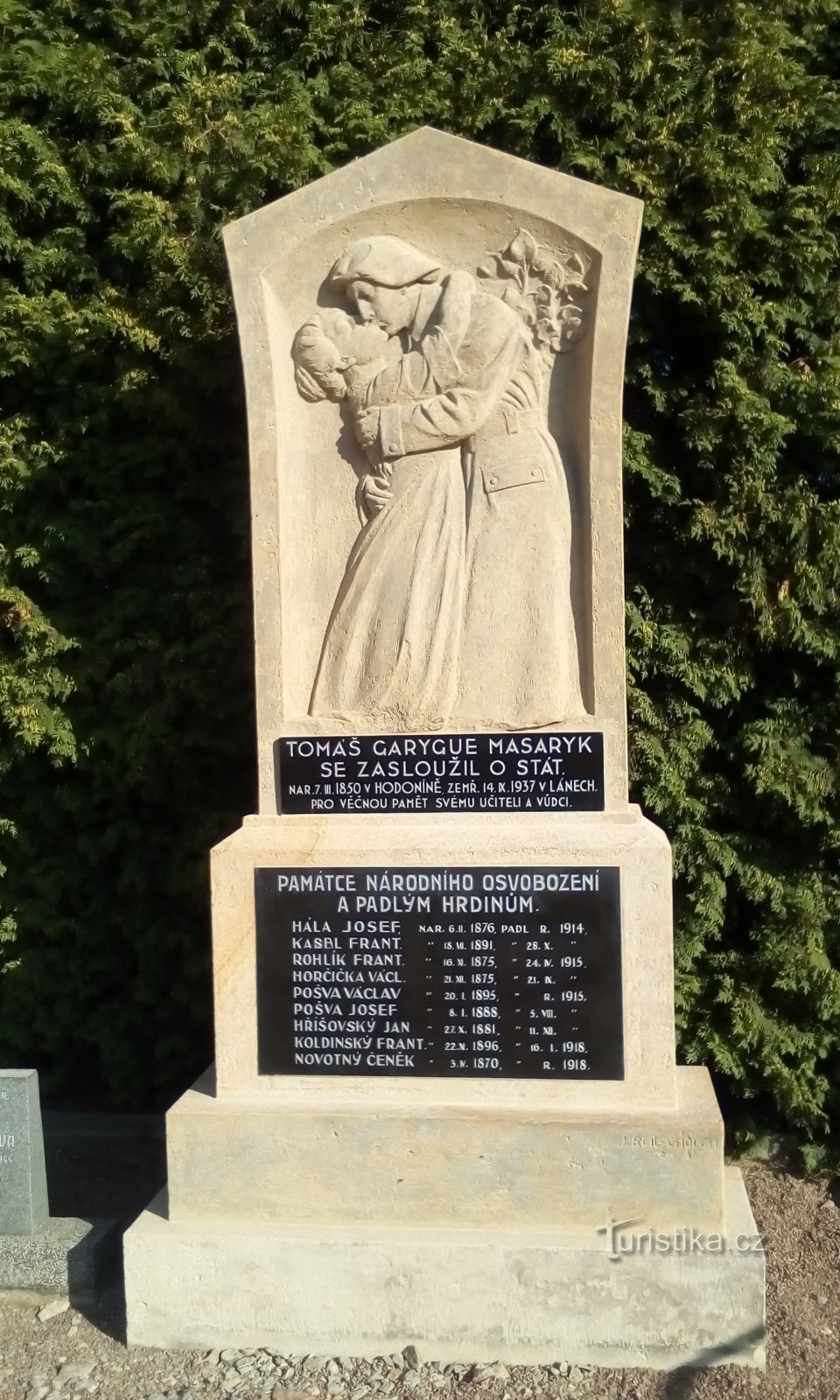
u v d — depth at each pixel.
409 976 3.45
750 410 4.34
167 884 4.82
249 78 4.91
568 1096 3.38
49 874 4.95
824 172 4.52
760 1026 4.51
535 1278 3.17
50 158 4.87
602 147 4.54
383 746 3.57
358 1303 3.23
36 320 4.82
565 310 3.61
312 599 3.73
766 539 4.44
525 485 3.59
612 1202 3.23
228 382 4.77
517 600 3.58
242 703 4.71
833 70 4.80
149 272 4.87
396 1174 3.31
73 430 4.92
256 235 3.68
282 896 3.50
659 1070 3.35
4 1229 3.69
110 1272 3.73
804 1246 4.00
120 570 4.95
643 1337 3.16
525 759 3.52
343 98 4.80
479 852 3.43
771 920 4.60
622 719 3.50
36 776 4.91
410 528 3.62
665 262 4.42
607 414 3.52
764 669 4.64
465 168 3.60
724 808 4.61
